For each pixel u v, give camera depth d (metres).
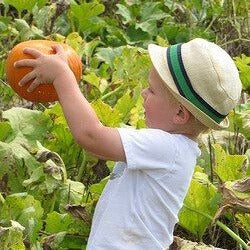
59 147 5.06
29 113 4.88
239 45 7.55
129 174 3.58
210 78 3.50
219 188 4.50
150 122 3.63
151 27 7.29
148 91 3.62
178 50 3.55
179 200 3.62
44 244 4.25
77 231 4.37
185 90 3.50
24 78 3.59
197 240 4.71
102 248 3.56
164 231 3.61
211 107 3.53
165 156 3.50
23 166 4.67
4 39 6.44
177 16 7.96
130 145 3.46
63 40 6.11
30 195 4.28
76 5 6.84
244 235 4.95
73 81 3.53
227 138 5.41
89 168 5.03
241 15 7.92
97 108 4.83
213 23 7.93
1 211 4.20
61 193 4.56
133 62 5.82
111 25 7.40
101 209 3.64
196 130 3.61
